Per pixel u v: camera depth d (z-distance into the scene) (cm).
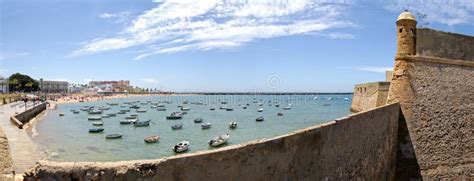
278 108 12062
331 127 941
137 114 9500
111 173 580
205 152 647
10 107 7631
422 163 1452
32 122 6600
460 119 1565
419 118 1490
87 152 3969
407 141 1470
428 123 1496
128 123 6994
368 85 4056
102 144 4550
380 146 1287
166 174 602
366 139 1162
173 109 11712
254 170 707
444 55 1603
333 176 947
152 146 4431
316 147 876
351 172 1048
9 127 3909
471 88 1627
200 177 634
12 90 14788
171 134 5494
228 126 6456
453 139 1528
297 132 822
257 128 6209
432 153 1477
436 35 1589
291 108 11919
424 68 1541
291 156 791
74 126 6525
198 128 6247
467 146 1549
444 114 1534
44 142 4525
